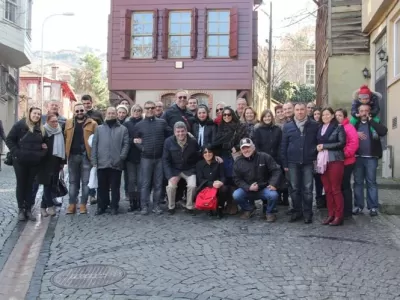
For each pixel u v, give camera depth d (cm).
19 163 763
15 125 770
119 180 830
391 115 1177
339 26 1418
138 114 867
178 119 873
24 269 548
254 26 1727
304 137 760
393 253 598
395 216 813
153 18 1700
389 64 1184
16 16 1936
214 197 775
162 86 1697
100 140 810
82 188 837
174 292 466
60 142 794
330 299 449
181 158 825
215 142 816
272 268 538
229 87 1673
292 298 452
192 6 1691
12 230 719
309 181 764
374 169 805
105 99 6162
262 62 3120
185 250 606
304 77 4522
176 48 1711
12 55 2011
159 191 837
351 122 816
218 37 1695
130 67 1709
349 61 1406
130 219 788
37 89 4591
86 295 460
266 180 789
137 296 455
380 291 470
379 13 1217
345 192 786
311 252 600
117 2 1716
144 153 824
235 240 655
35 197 913
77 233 694
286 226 742
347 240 659
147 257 577
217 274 517
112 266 545
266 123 842
